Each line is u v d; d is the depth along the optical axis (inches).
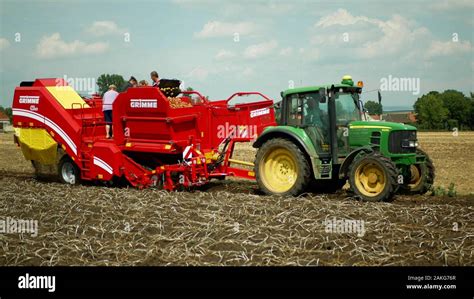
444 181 610.5
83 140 553.0
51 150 578.2
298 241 306.2
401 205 400.2
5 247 307.7
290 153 451.5
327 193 481.7
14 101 599.8
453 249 288.0
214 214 374.6
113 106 528.7
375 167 416.2
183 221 357.7
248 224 346.3
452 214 368.5
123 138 529.0
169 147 494.0
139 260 279.9
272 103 530.6
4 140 1600.6
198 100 523.5
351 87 461.7
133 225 352.2
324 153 449.4
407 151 436.8
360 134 445.1
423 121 2261.3
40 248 305.9
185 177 493.0
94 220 374.6
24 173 701.3
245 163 501.7
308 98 459.2
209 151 514.9
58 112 564.1
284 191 453.7
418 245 297.4
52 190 503.2
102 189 501.7
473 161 848.9
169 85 514.9
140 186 515.8
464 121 2265.0
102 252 294.8
